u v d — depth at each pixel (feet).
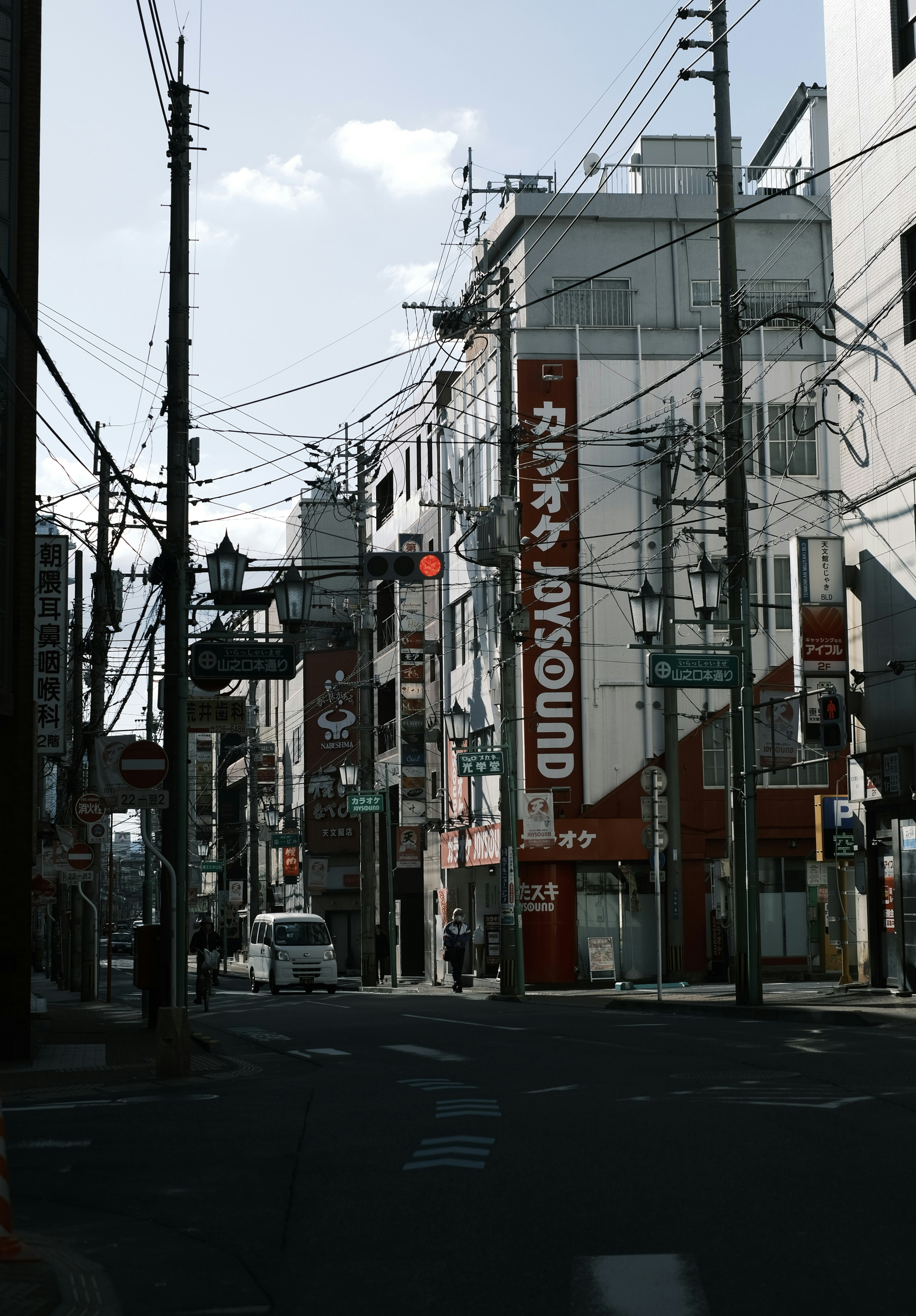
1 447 63.82
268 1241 24.07
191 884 321.93
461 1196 26.68
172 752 71.10
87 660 136.56
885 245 86.74
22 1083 52.34
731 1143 31.50
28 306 65.16
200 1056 61.57
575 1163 29.60
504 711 115.55
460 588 161.27
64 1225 26.02
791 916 139.33
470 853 151.84
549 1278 20.80
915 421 83.46
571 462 140.67
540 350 142.00
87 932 130.52
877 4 87.76
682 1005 89.40
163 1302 20.43
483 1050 58.29
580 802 138.10
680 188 158.30
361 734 157.58
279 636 71.77
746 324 95.04
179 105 73.26
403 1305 19.84
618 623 139.95
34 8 66.69
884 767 86.22
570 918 137.49
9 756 63.98
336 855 226.99
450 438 166.50
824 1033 63.62
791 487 142.10
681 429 132.36
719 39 86.48
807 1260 21.13
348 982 176.96
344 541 241.35
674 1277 20.51
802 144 164.04
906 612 84.38
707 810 138.92
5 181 65.10
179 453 71.46
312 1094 44.45
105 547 119.55
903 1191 25.85
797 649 91.35
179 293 72.43
